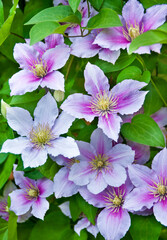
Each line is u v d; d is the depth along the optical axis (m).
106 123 0.87
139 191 0.88
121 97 0.89
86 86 0.90
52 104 0.91
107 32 0.91
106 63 0.92
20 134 0.92
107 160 0.91
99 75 0.90
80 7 0.97
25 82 0.91
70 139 0.88
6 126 0.96
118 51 0.91
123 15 0.92
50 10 0.89
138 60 0.93
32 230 1.03
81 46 0.93
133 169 0.89
